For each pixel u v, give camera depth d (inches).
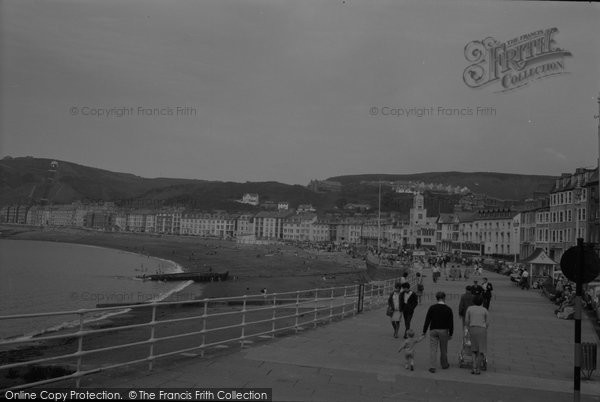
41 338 341.1
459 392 394.6
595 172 2245.3
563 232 2593.5
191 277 2999.5
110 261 4424.2
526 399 384.5
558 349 633.6
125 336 1048.8
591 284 1205.7
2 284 2393.0
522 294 1504.7
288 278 3218.5
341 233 7657.5
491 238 4367.6
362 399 356.8
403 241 6235.2
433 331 470.9
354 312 983.6
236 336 935.0
